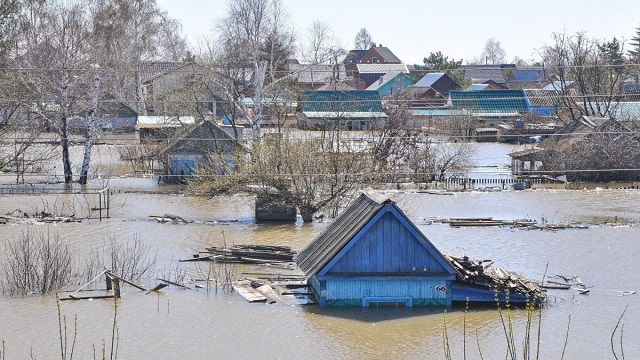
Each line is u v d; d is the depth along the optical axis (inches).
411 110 4025.6
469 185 2699.3
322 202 2050.9
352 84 5132.9
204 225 1996.8
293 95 3161.9
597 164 2837.1
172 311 1284.4
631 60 4840.1
